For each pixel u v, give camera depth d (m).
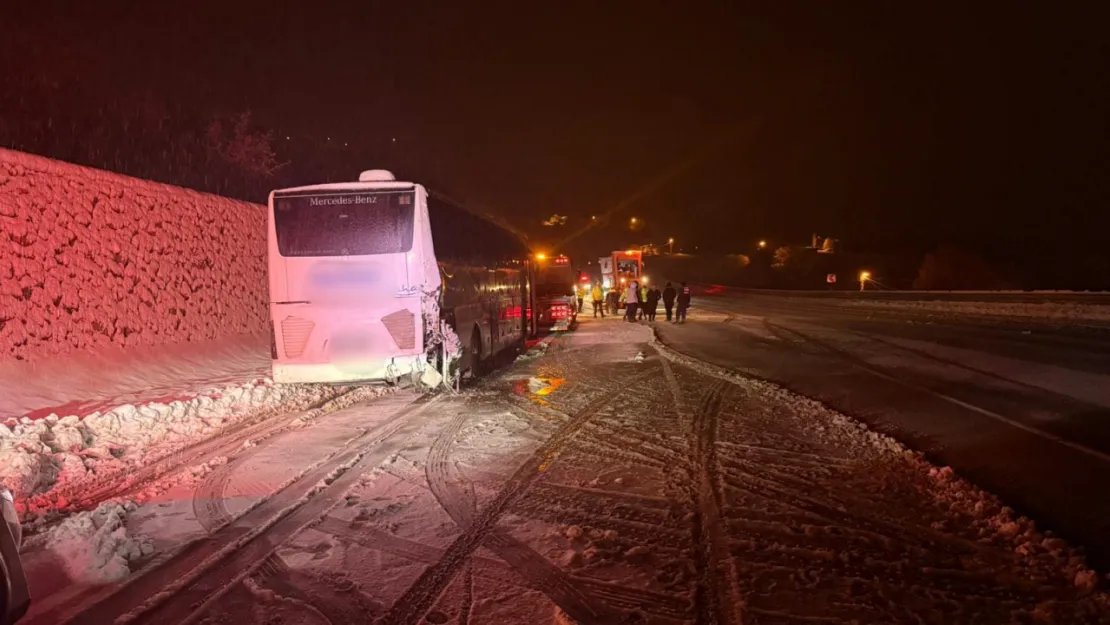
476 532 5.57
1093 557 5.01
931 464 7.20
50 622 4.16
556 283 33.62
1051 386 11.90
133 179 13.56
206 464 7.70
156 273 14.03
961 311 32.06
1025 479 6.87
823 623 4.04
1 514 3.72
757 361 16.39
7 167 10.84
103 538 5.12
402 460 7.86
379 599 4.43
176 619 4.20
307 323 11.20
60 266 11.70
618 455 7.88
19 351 10.80
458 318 13.12
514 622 4.10
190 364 14.31
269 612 4.28
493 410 10.82
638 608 4.25
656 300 32.06
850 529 5.50
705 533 5.45
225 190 22.03
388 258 11.23
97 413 9.59
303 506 6.28
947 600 4.32
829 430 8.91
